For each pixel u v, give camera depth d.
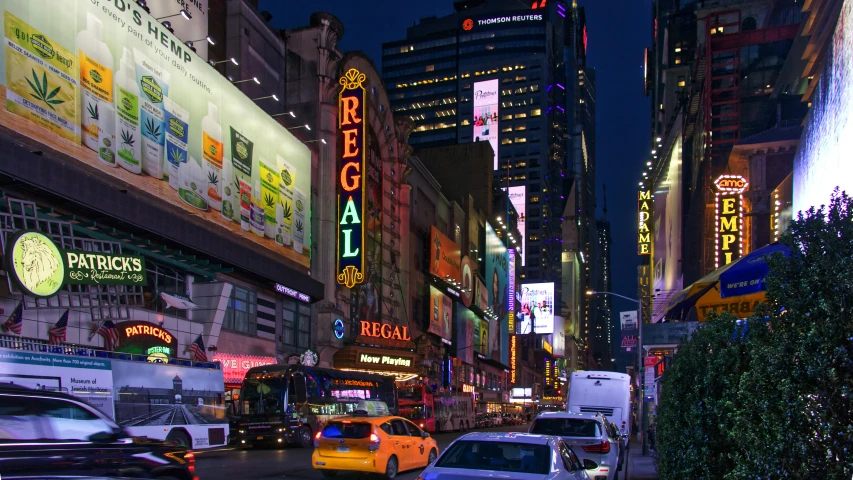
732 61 88.38
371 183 64.69
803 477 5.48
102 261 29.42
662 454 14.16
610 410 29.09
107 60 32.62
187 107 38.84
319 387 36.88
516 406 119.88
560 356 197.50
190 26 43.91
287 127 53.41
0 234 25.95
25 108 27.64
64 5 30.00
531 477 9.36
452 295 90.19
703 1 113.81
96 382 20.66
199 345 37.53
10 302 26.94
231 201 42.72
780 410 6.02
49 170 28.17
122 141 33.38
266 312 47.59
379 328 60.69
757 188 61.06
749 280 15.38
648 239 110.31
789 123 66.06
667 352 31.08
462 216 101.44
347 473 21.66
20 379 17.98
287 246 49.34
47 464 9.45
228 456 28.75
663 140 129.62
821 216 6.22
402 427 22.00
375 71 66.94
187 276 39.12
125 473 10.64
